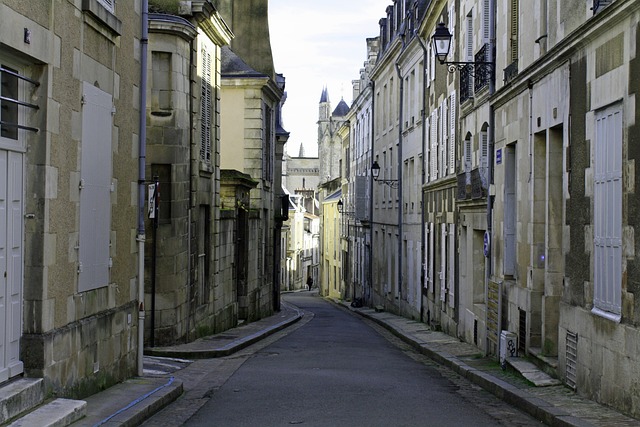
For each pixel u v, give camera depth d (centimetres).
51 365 853
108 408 912
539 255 1360
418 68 2939
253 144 2867
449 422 924
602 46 997
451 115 2211
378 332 2672
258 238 2939
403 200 3266
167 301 1734
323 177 8412
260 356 1744
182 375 1366
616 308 947
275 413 979
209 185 2078
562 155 1263
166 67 1731
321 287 7050
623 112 923
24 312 836
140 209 1203
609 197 973
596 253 1017
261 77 2822
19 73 824
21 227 830
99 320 1016
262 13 3322
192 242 1881
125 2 1120
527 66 1385
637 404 866
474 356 1658
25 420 751
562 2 1184
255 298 2912
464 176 1970
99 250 1023
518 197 1468
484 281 1905
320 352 1839
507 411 1032
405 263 3219
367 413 975
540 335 1361
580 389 1062
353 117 5141
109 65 1053
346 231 5438
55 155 865
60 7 873
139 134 1197
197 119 1903
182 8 1816
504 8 1590
